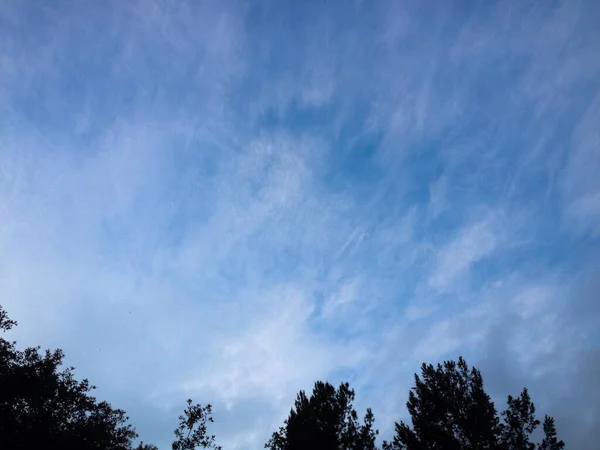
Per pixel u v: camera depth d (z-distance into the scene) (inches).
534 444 874.8
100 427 934.4
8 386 837.2
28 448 828.0
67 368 931.3
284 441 1010.7
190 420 944.9
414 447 919.0
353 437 979.9
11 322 898.7
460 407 923.4
